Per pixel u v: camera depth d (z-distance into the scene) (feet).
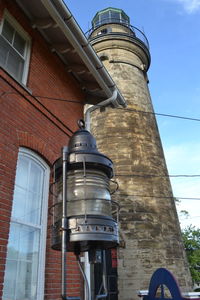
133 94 49.37
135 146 43.75
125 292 33.60
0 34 17.46
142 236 36.81
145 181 41.19
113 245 9.55
